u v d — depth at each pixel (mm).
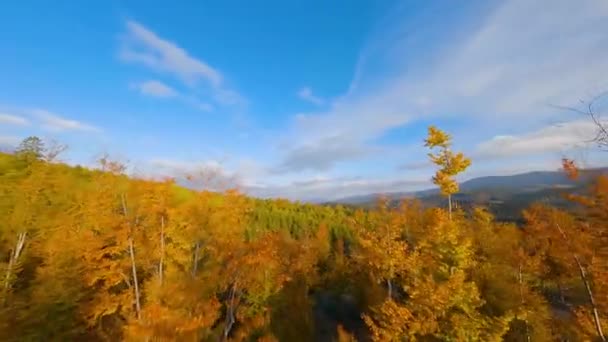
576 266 17109
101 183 18016
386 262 17891
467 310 14078
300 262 31281
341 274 40094
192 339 13555
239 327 20312
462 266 15086
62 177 21844
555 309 25672
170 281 17578
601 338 16141
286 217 62969
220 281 18812
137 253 18453
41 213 19938
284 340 23109
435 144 15797
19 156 23188
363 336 30422
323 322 33344
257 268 19797
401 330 14711
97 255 16891
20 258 19312
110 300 16984
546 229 18422
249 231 36344
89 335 18094
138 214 18047
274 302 24453
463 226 20188
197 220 20656
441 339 14266
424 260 16312
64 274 18578
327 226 61844
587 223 15195
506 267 21844
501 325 13930
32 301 16938
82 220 19734
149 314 13367
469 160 15500
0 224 18766
